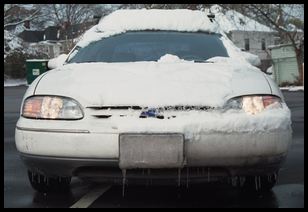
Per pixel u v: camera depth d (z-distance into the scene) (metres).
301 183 4.43
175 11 5.21
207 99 3.44
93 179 3.46
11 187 4.38
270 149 3.39
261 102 3.52
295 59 32.72
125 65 3.96
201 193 4.10
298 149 6.07
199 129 3.28
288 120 3.52
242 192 4.10
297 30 31.00
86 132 3.33
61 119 3.45
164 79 3.63
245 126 3.33
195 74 3.74
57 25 54.00
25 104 3.65
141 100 3.41
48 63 4.93
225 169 3.41
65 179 4.08
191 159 3.30
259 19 31.95
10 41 44.94
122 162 3.27
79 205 3.81
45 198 4.02
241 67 4.04
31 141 3.46
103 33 4.90
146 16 5.10
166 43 4.70
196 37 4.84
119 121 3.32
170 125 3.27
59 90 3.60
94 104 3.43
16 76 43.03
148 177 3.34
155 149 3.25
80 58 4.57
